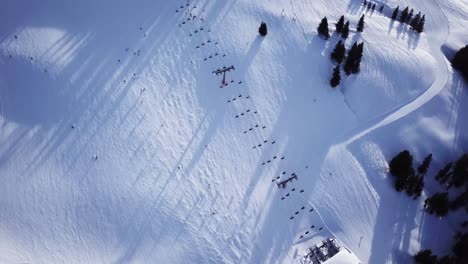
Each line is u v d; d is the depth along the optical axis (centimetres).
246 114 6912
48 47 6669
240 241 5638
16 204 5334
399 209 6669
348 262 5550
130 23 7425
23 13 6975
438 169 7356
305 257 5731
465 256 6206
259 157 6525
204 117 6669
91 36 7031
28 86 6259
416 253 6288
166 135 6291
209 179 6062
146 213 5572
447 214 6831
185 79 6975
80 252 5181
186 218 5634
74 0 7419
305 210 6162
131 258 5259
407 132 7569
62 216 5359
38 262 5003
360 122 7506
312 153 6806
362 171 6900
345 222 6253
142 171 5878
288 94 7381
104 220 5434
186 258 5369
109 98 6406
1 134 5803
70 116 6134
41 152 5756
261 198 6109
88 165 5772
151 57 7056
